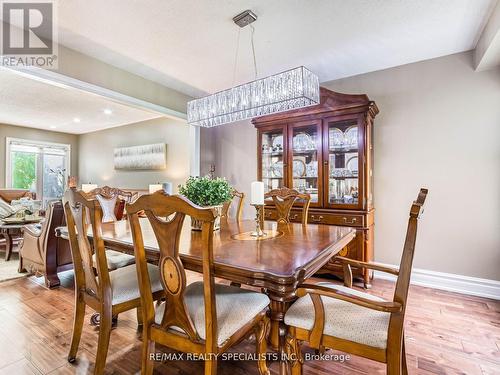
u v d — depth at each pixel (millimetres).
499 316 2164
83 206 1440
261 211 2092
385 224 3076
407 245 1052
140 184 5793
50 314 2193
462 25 2227
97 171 6762
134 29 2283
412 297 2541
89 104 4504
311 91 2203
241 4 1968
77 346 1623
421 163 2885
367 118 2775
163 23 2197
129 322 2090
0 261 3574
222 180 2002
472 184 2654
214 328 1089
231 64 2979
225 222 2445
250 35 2387
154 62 2912
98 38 2424
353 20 2166
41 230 2811
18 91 3875
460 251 2705
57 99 4227
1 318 2129
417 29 2287
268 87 2240
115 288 1526
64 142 7023
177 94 3777
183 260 1298
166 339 1224
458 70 2699
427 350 1725
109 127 6379
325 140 2982
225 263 1191
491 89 2561
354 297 1086
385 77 3066
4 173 6086
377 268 1507
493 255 2572
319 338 1184
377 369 1571
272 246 1508
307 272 1180
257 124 3420
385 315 1205
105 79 2893
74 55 2621
